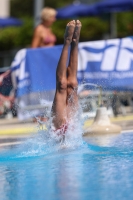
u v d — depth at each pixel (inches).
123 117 780.0
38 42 799.1
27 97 735.7
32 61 740.7
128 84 749.3
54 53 744.3
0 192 262.4
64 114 428.8
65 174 302.7
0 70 765.3
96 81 742.5
